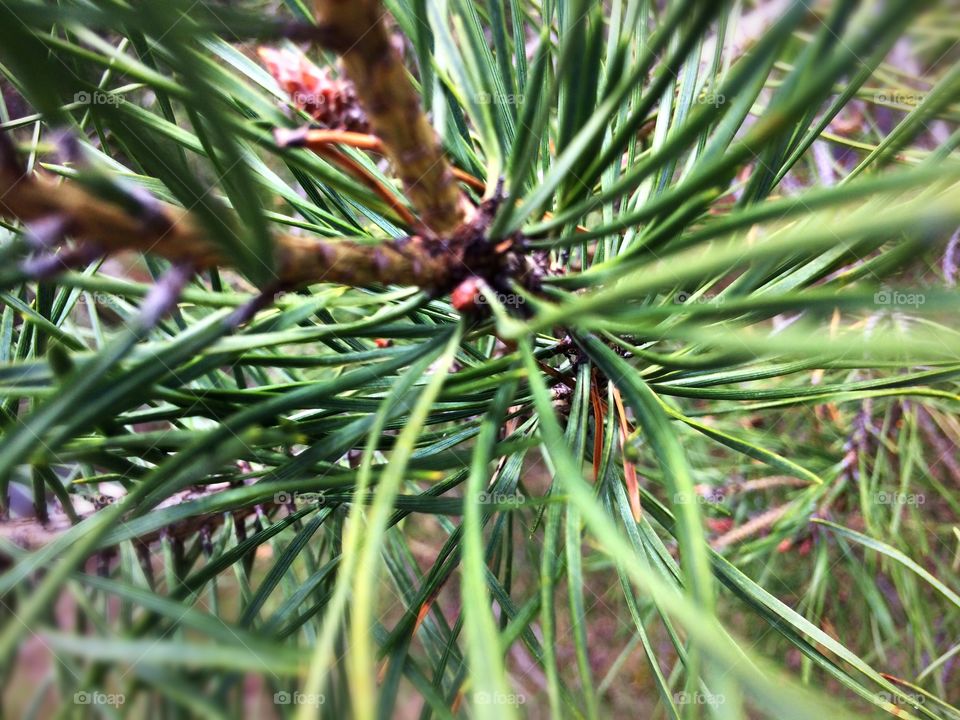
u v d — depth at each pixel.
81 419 0.05
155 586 0.10
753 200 0.08
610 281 0.07
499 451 0.06
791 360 0.10
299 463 0.06
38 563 0.05
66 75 0.05
